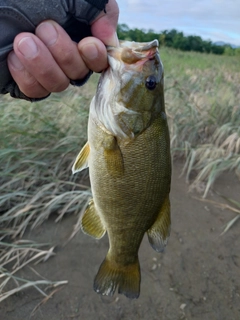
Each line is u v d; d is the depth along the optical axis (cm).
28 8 18
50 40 18
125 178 23
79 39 20
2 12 17
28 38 17
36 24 18
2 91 22
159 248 25
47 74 18
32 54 18
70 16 19
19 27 18
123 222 24
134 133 22
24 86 19
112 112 22
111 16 20
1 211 51
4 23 18
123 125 22
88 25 20
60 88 20
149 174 23
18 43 17
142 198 23
